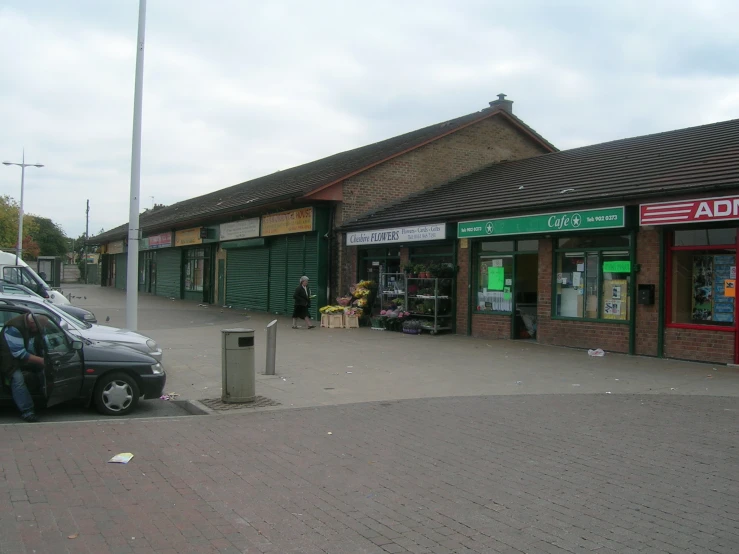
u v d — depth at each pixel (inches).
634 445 268.7
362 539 176.9
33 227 2427.4
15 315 330.3
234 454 256.1
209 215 1076.5
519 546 172.6
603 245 548.7
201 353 545.0
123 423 302.0
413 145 852.6
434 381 423.8
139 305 1130.7
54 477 221.5
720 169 485.4
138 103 481.4
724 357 465.1
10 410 336.8
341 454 257.8
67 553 163.9
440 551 169.6
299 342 621.6
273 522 188.1
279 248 949.2
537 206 568.4
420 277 690.8
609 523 187.9
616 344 534.6
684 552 168.7
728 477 228.2
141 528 181.2
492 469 238.4
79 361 324.2
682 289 494.3
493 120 924.6
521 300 633.6
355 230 785.6
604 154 706.8
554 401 358.9
